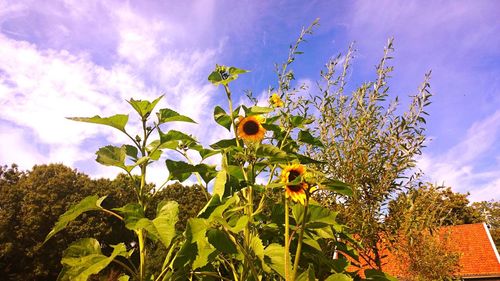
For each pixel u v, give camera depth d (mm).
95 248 1125
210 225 1117
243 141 1393
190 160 1451
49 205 13203
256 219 1426
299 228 1117
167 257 1186
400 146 1963
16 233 12719
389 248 2023
